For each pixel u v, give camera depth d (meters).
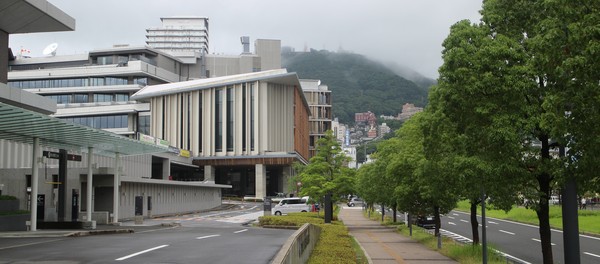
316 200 46.69
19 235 24.33
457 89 14.59
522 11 14.95
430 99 18.95
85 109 108.00
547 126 11.88
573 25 10.69
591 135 10.95
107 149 36.47
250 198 94.75
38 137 28.38
